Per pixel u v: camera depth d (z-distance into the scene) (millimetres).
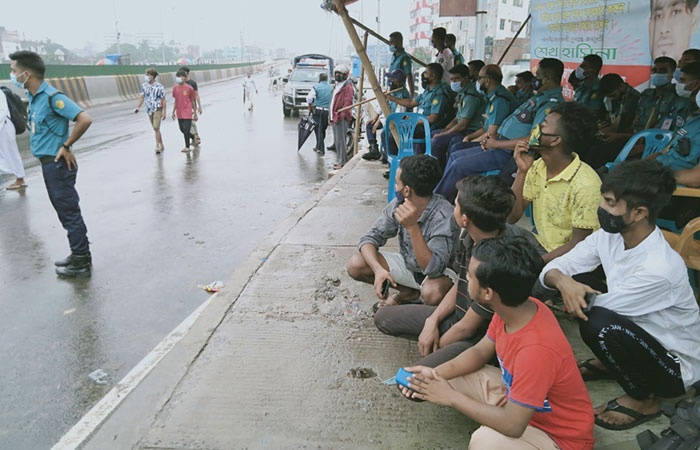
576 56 7004
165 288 4562
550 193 2865
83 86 19828
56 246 5574
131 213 6668
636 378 2168
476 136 5812
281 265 4320
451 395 1824
